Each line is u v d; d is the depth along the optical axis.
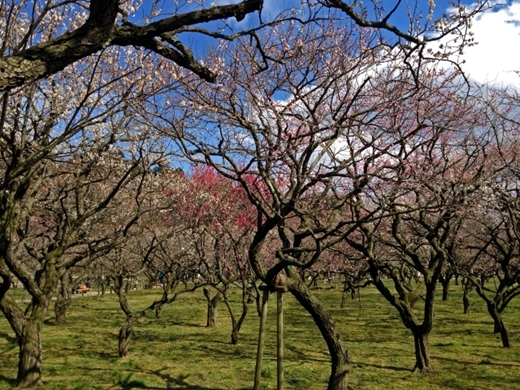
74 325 19.19
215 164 7.52
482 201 10.60
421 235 11.24
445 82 8.86
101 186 15.45
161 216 16.89
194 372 11.12
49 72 4.27
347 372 8.36
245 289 15.11
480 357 12.91
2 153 9.05
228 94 8.39
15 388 9.40
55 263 10.26
